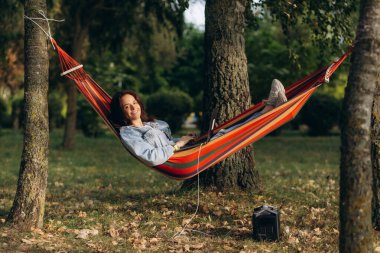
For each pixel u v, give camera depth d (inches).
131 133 277.6
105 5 866.8
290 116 276.2
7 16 746.2
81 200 418.3
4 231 295.3
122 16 866.8
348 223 224.8
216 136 276.2
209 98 396.5
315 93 1299.2
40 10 304.3
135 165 703.7
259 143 1098.7
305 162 746.8
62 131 1417.3
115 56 1094.4
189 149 274.8
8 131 1395.2
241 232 315.9
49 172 611.2
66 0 842.8
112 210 368.5
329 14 442.9
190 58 1553.9
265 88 954.1
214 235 310.0
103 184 521.3
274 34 1168.2
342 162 226.8
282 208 367.9
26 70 306.7
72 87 887.7
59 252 265.6
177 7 599.5
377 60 223.5
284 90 281.4
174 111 1277.1
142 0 790.5
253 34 1029.2
